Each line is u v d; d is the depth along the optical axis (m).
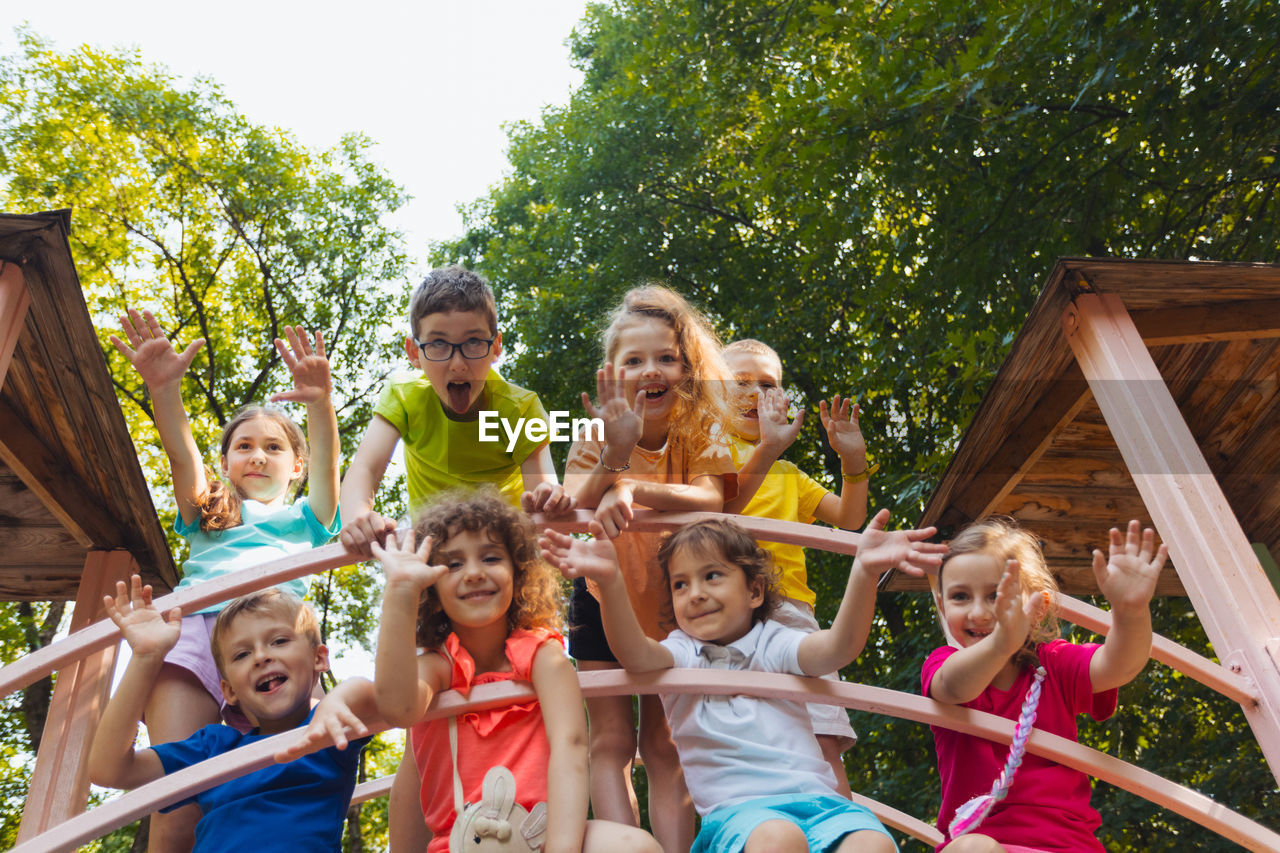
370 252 15.50
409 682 1.95
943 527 3.97
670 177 12.69
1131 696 8.39
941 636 9.84
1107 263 3.13
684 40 11.70
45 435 3.50
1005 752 2.49
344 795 2.40
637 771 9.49
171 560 3.94
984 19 6.84
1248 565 2.65
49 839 1.81
